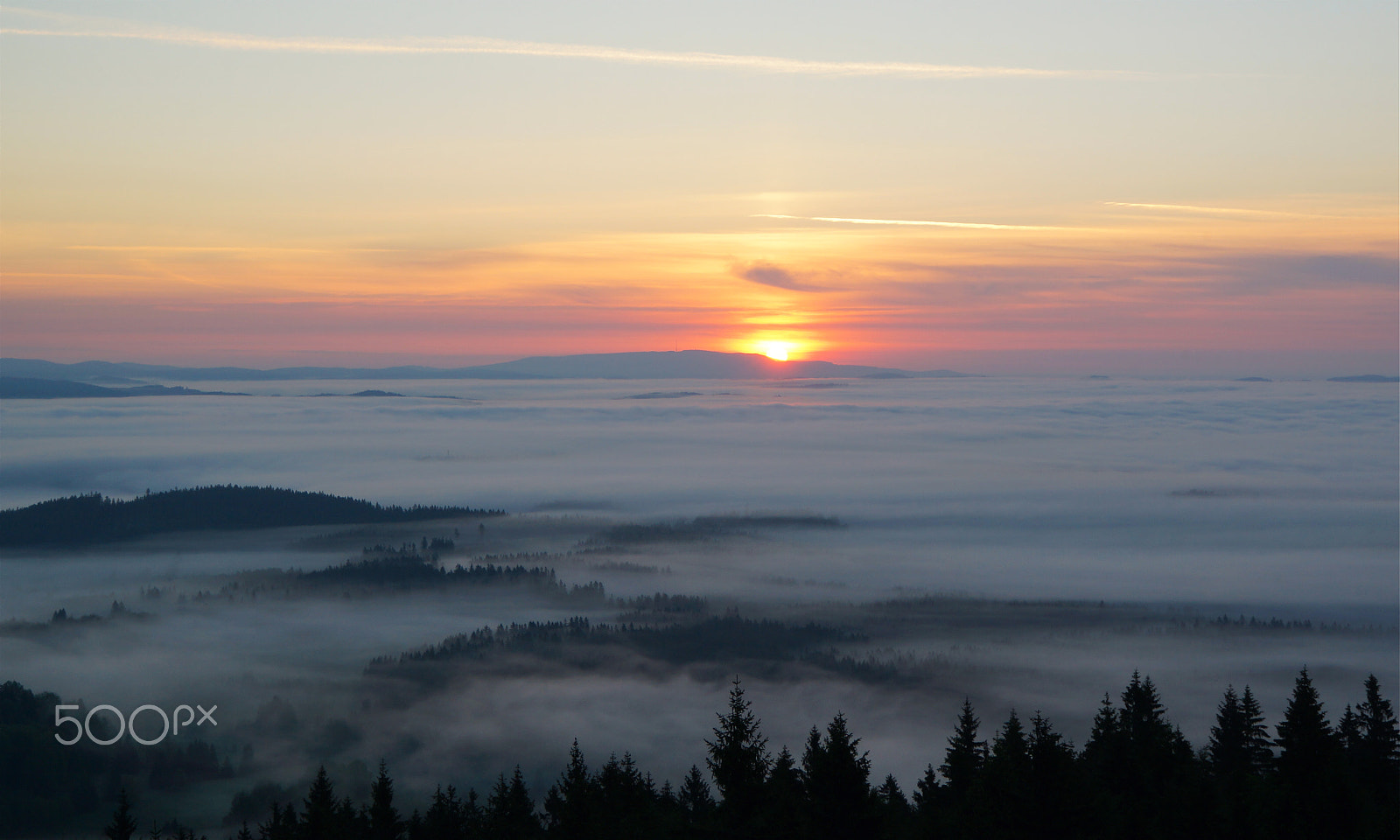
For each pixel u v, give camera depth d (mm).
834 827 36000
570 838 50906
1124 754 58094
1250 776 50406
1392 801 52625
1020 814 40500
